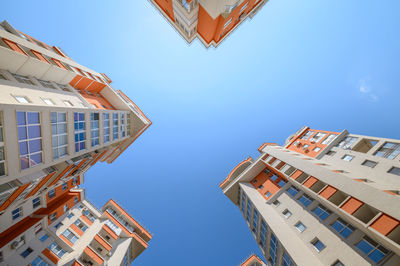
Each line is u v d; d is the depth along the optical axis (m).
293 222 24.80
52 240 25.03
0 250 19.28
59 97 19.86
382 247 16.14
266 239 28.02
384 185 18.23
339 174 20.67
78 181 29.17
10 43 16.44
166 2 22.31
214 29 23.56
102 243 31.97
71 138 19.50
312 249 20.52
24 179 15.70
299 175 26.16
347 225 19.58
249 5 22.64
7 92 14.28
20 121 13.95
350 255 17.47
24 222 22.56
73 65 25.75
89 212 36.88
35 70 19.11
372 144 24.66
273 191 32.69
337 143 28.17
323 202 21.44
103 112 25.66
